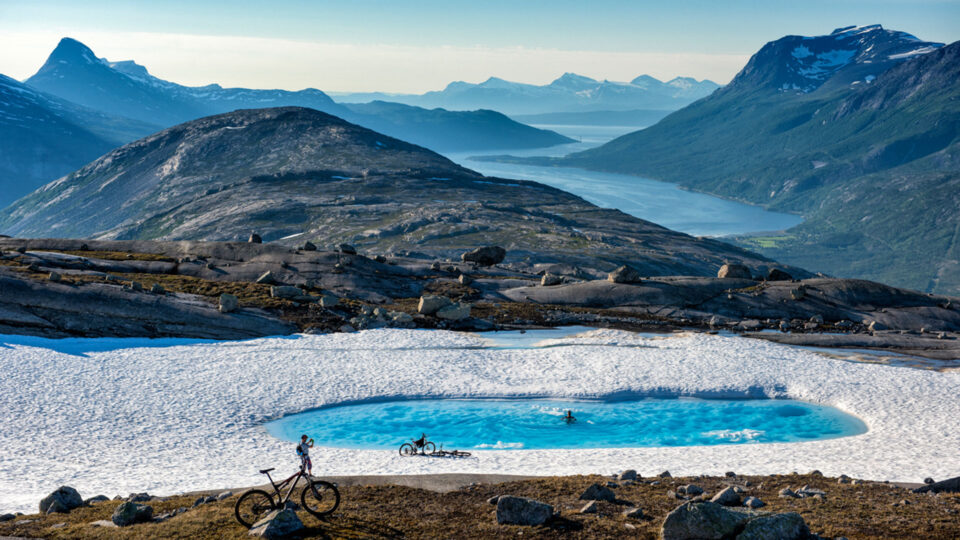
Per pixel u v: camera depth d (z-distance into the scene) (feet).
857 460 147.84
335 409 192.75
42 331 233.35
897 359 244.63
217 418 179.42
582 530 87.61
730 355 241.76
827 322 294.87
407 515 95.71
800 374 222.69
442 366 226.99
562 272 427.33
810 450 157.79
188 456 152.05
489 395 205.05
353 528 87.45
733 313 300.81
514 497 93.30
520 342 256.11
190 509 99.04
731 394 207.72
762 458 150.30
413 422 184.34
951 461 146.61
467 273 352.28
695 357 239.30
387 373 219.61
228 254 333.01
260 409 188.03
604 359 236.22
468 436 174.50
